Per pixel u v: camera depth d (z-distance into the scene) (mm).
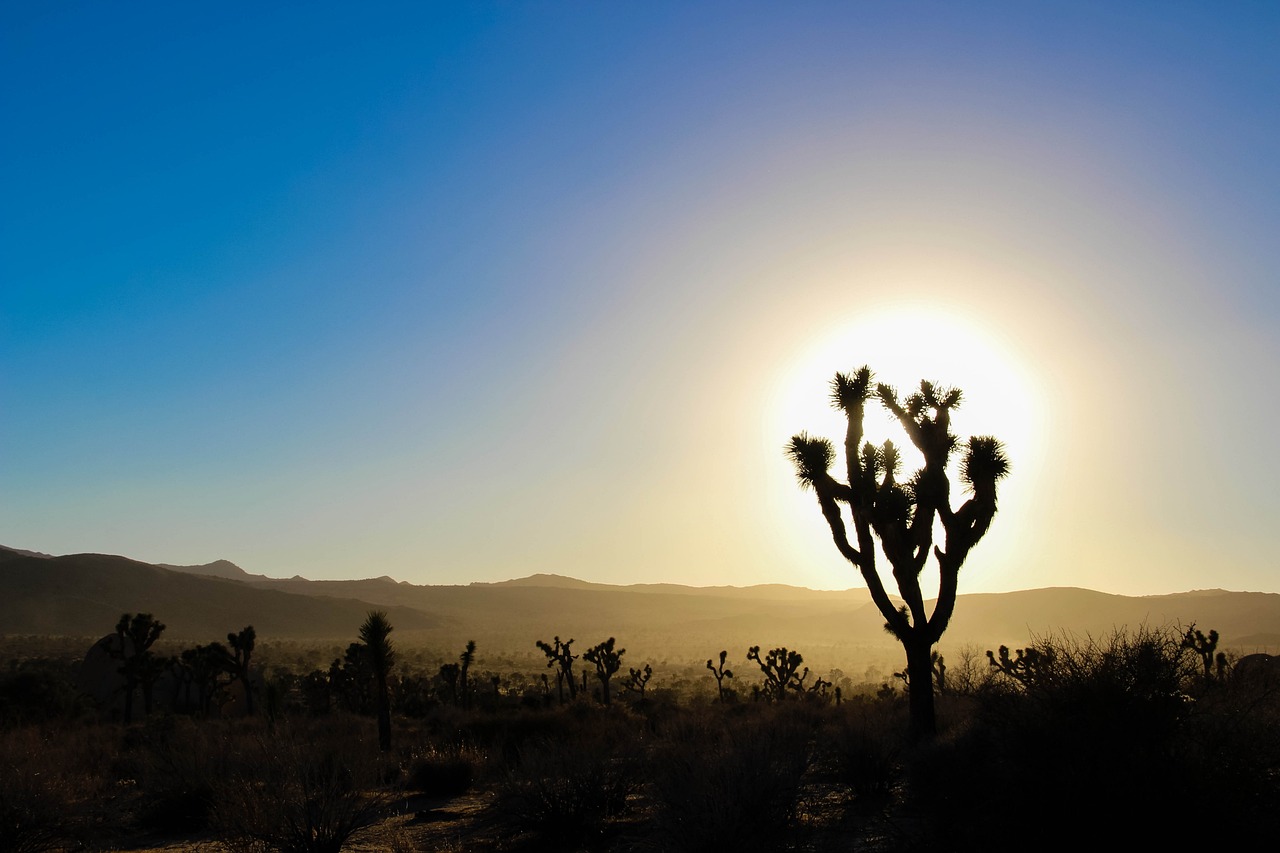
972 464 18781
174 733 21422
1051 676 8914
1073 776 8141
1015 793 8469
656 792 10516
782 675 49344
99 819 13125
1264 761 8109
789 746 12523
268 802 11016
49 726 27281
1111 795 7906
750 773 10156
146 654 45281
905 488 19469
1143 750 8234
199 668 47188
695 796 9805
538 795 11922
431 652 157750
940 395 20141
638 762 13688
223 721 28438
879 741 13602
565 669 52875
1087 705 8453
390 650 22328
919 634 18281
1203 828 7762
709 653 185250
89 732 28000
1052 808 8125
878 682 89938
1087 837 7906
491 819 13008
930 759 11594
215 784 12852
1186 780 7953
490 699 43438
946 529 18859
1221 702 8758
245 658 41312
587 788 12094
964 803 9586
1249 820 7801
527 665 133500
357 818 11312
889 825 10492
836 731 16312
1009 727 8969
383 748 20625
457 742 20391
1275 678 9523
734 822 9625
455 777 16188
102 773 18094
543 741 14695
